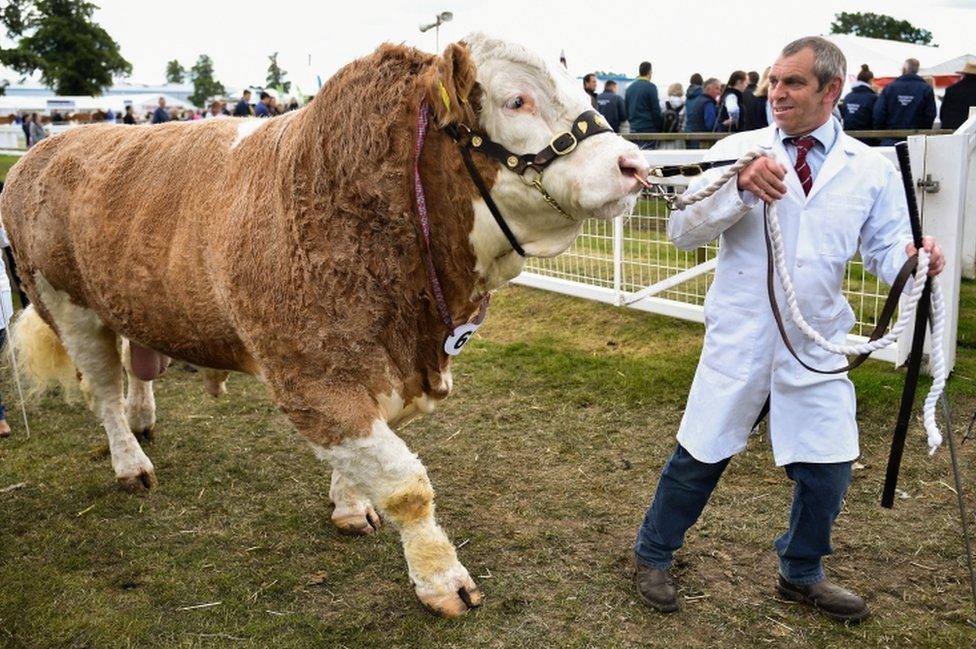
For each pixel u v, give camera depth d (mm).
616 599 3195
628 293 6590
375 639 3002
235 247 3037
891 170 2799
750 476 4223
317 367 2941
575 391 5465
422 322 3043
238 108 16906
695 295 6430
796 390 2807
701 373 2961
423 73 2818
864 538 3578
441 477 4328
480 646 2936
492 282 3027
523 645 2934
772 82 2717
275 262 2928
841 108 11758
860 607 3006
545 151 2645
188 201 3287
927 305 2678
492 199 2783
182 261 3256
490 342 6555
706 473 3000
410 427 4996
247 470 4500
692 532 3666
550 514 3900
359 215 2854
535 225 2814
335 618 3143
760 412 2938
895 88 10508
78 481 4402
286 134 3035
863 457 4348
